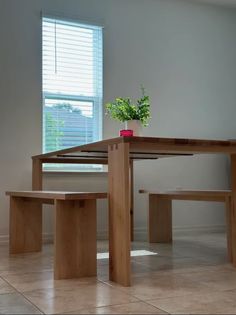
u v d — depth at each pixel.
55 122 4.25
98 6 4.45
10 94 4.02
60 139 4.27
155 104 4.69
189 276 2.48
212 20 5.10
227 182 5.01
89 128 4.40
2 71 3.99
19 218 3.36
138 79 4.62
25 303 1.92
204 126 4.96
